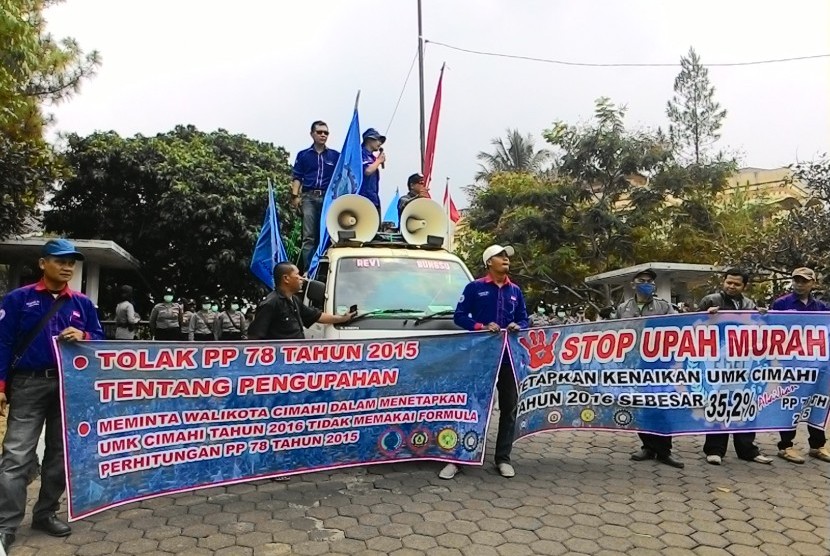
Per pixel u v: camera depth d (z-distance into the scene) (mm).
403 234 7320
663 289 17391
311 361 4711
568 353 5508
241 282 19531
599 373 5547
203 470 4375
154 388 4195
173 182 18422
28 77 10211
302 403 4684
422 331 5895
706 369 5621
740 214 19938
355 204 7082
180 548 3734
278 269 5258
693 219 19938
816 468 5512
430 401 5066
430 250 7113
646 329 5602
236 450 4488
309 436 4719
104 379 4016
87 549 3732
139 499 4141
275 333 5258
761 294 13789
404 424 5008
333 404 4781
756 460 5707
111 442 4031
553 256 20219
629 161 19906
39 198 13344
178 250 19578
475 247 23109
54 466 3971
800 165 12094
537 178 23422
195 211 18484
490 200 23094
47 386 3902
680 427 5559
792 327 5758
